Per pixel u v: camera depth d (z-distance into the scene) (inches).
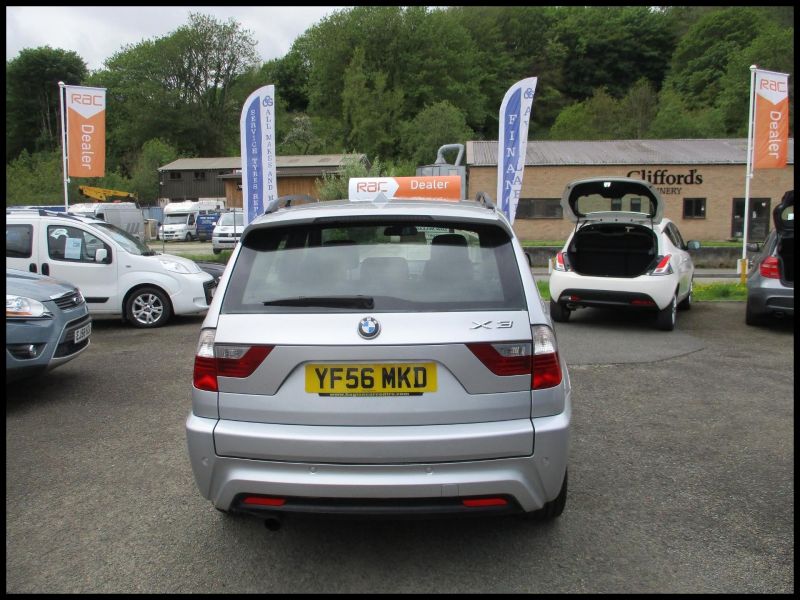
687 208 1352.1
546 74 3051.2
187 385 259.3
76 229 391.9
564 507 143.7
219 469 116.0
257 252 126.7
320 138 2657.5
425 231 128.0
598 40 3100.4
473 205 143.4
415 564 125.6
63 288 250.4
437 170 904.9
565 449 116.3
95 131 610.5
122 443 193.5
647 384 256.7
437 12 2851.9
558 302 389.4
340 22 2851.9
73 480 166.6
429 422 112.9
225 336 116.6
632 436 196.7
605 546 131.7
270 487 113.0
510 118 504.7
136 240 427.8
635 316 427.8
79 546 133.5
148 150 2554.1
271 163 557.9
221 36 3132.4
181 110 3056.1
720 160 1343.5
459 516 114.1
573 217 394.9
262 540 135.5
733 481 163.3
